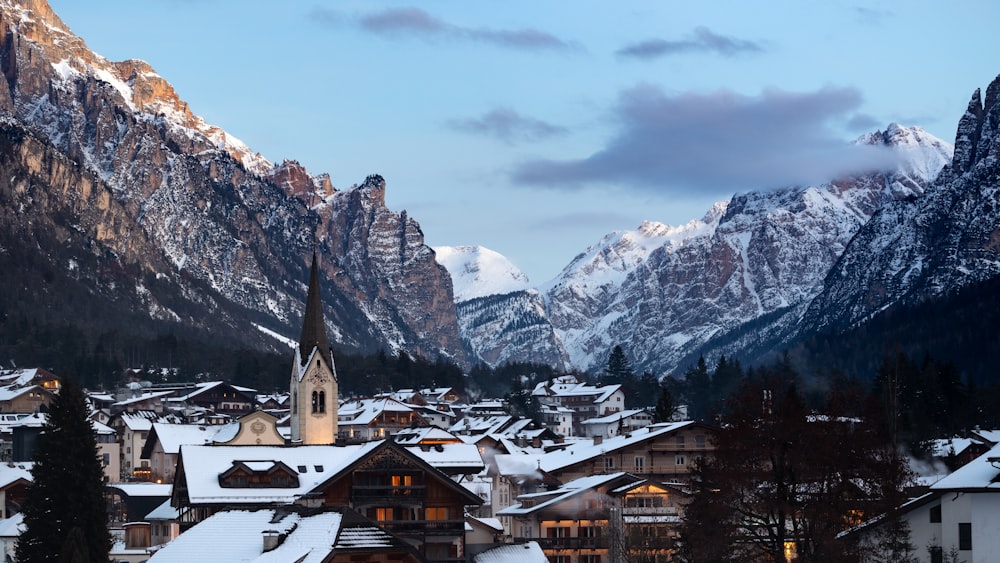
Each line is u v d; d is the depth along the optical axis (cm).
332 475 16962
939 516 12119
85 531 17362
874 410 12119
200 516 17950
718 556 11400
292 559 11950
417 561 12056
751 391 11850
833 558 11025
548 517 19525
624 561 17438
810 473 11225
